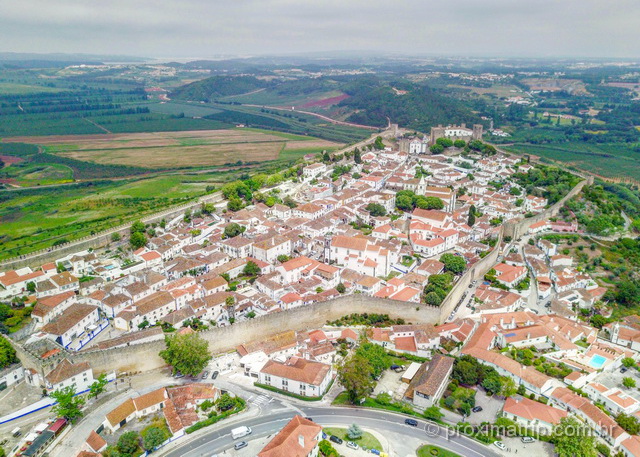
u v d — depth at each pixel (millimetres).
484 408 173375
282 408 172125
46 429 155500
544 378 183625
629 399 173500
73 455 148125
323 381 178625
